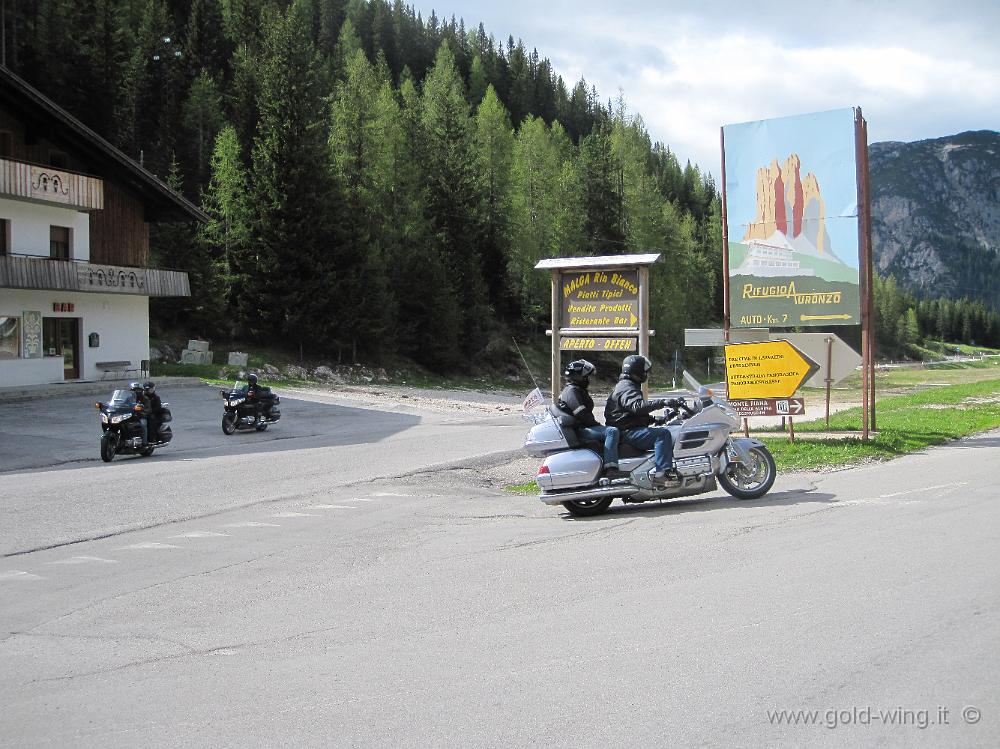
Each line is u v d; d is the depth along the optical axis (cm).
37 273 3297
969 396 3002
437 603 617
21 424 2419
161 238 5247
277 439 2172
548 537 836
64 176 3419
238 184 5675
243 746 395
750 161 1546
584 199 8581
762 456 987
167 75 7906
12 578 763
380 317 5806
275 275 5412
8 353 3344
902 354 14738
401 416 2847
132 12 9244
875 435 1479
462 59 15025
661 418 1007
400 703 435
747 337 1577
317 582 704
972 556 655
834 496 958
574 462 948
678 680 443
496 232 7900
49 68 7062
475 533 880
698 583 623
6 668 524
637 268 1297
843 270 1488
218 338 5441
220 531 955
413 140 7512
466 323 6838
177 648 549
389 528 930
